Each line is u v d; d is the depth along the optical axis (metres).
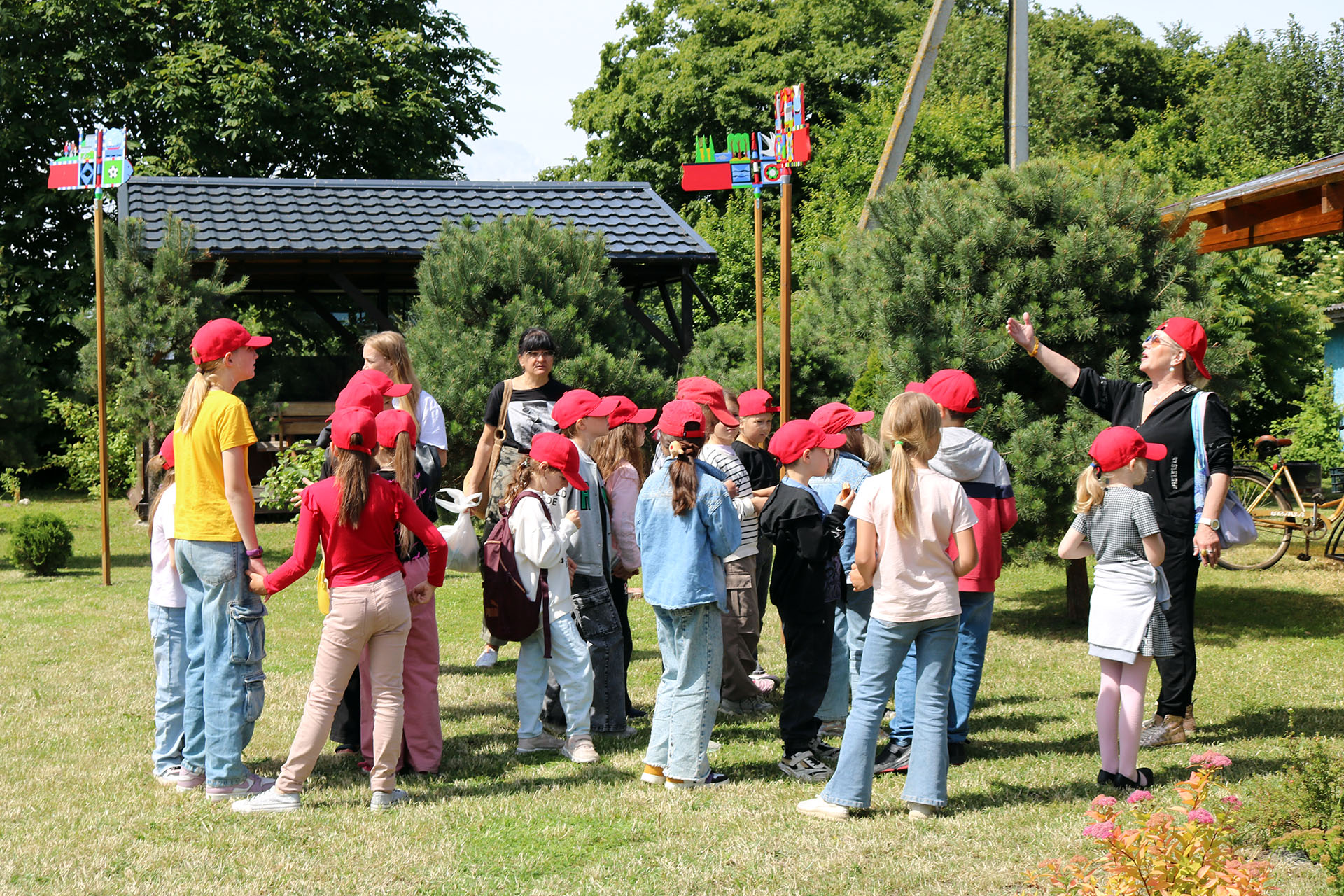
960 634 5.36
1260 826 3.95
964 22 37.81
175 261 13.27
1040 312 7.67
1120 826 3.28
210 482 4.84
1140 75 40.72
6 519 16.09
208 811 4.73
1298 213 8.09
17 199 23.47
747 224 24.53
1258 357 15.36
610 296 12.44
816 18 34.19
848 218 23.25
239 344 4.95
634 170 33.50
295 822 4.59
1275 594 9.70
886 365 8.00
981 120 27.75
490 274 11.85
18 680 7.00
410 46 24.12
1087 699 6.46
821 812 4.59
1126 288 7.71
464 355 11.32
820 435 5.01
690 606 4.88
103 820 4.61
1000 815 4.55
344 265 15.43
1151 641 4.78
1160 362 5.78
